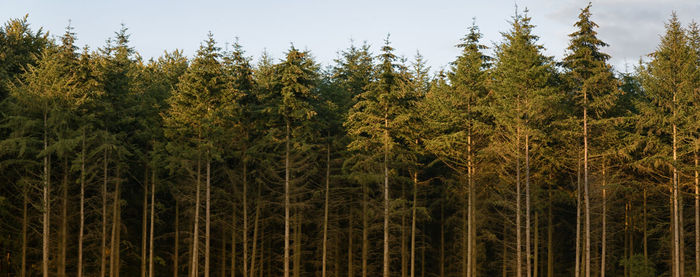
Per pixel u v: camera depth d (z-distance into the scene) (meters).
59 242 26.56
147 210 30.12
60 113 23.69
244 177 28.53
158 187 28.50
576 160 26.66
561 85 26.42
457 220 33.38
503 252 33.47
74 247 29.38
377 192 32.59
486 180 29.03
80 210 27.58
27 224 26.95
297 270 30.36
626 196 30.78
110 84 27.08
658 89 25.31
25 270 27.62
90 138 24.36
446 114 27.78
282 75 27.27
